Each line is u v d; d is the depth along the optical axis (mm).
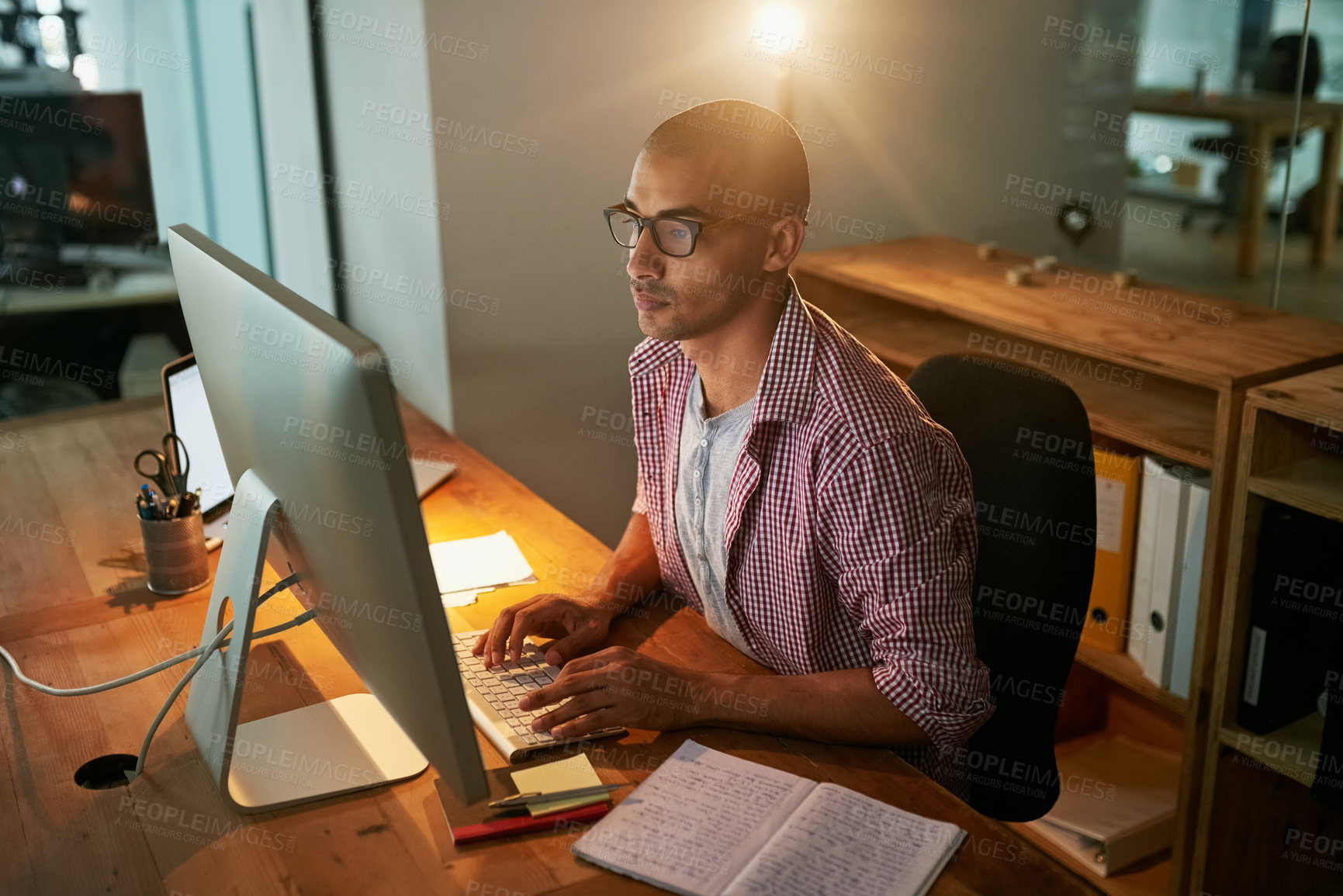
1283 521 1693
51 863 1015
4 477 1872
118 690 1292
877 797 1104
